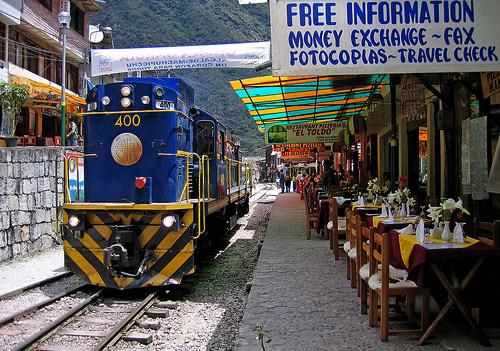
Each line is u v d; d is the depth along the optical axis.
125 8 106.62
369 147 18.11
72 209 8.05
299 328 5.63
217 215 11.88
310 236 12.94
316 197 14.17
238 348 5.01
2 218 10.52
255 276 8.33
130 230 7.85
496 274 5.27
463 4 4.82
